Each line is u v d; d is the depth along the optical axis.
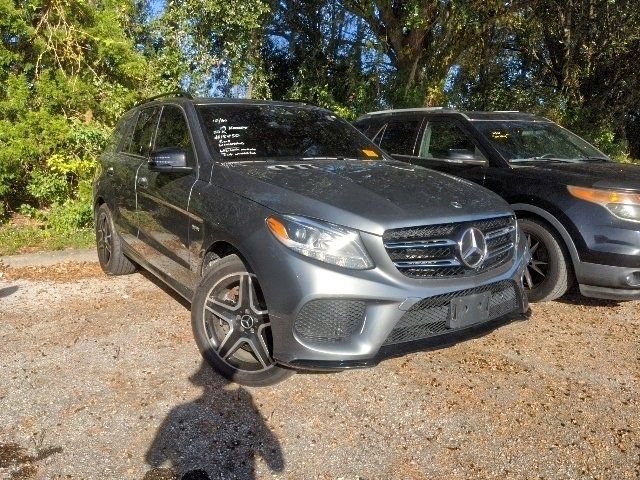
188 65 10.55
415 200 3.66
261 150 4.57
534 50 16.02
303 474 2.99
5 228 7.71
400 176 4.14
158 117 5.39
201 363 4.13
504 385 3.97
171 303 5.33
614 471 3.08
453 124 6.46
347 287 3.28
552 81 17.20
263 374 3.74
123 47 8.44
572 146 6.47
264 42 12.48
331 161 4.58
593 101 17.47
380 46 12.91
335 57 13.20
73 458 3.05
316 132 5.06
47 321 4.88
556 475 3.04
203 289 3.93
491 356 4.42
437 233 3.54
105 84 8.45
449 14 11.96
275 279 3.40
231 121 4.79
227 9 10.32
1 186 7.63
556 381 4.05
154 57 10.52
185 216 4.27
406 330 3.44
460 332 3.62
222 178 4.06
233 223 3.72
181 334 4.63
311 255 3.35
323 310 3.34
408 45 12.99
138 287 5.78
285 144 4.73
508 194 5.55
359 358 3.31
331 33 12.95
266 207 3.60
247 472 2.99
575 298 5.79
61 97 7.99
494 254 3.85
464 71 14.60
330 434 3.34
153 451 3.13
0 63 7.84
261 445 3.22
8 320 4.89
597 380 4.08
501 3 12.30
